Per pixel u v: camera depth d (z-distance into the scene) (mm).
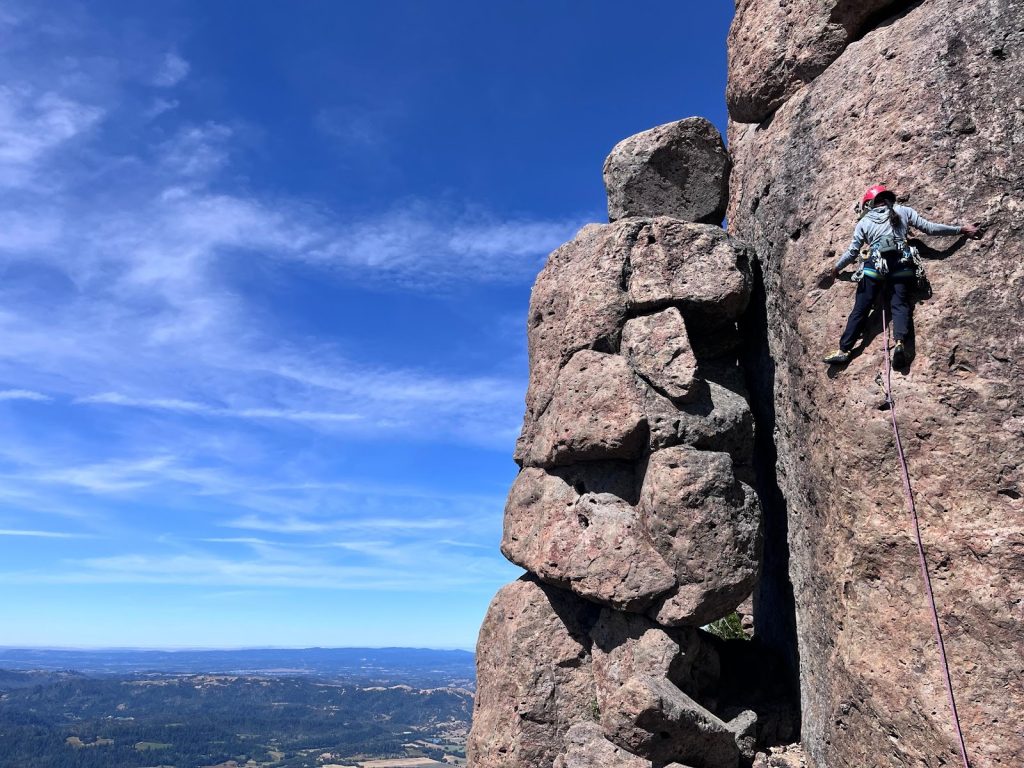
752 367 14320
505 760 12914
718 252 13586
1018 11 9586
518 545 14602
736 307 13484
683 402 12766
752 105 13969
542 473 14594
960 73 9836
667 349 12906
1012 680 8102
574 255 15461
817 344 10961
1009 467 8516
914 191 9867
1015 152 9188
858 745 9797
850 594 9953
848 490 10031
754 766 11289
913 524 9094
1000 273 9023
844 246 10633
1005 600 8266
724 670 13461
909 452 9273
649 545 12250
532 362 16109
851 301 10508
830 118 11523
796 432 12109
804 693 11664
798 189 11914
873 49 11367
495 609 14719
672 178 15562
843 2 12188
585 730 11969
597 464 13500
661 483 12234
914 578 9070
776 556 13445
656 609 12070
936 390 9156
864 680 9539
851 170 10828
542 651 13234
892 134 10336
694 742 10836
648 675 11492
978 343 8992
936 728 8523
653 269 13594
